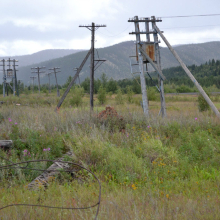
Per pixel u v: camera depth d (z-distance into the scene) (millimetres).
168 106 110125
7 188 23594
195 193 21828
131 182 24656
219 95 164125
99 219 15164
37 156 31359
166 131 42438
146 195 20328
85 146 31547
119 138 37906
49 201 18938
